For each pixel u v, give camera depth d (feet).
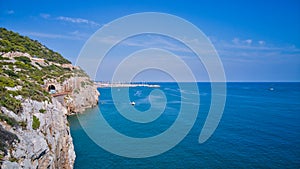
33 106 83.92
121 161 111.04
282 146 140.05
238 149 133.69
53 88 220.43
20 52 250.78
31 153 66.44
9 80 95.14
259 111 279.08
